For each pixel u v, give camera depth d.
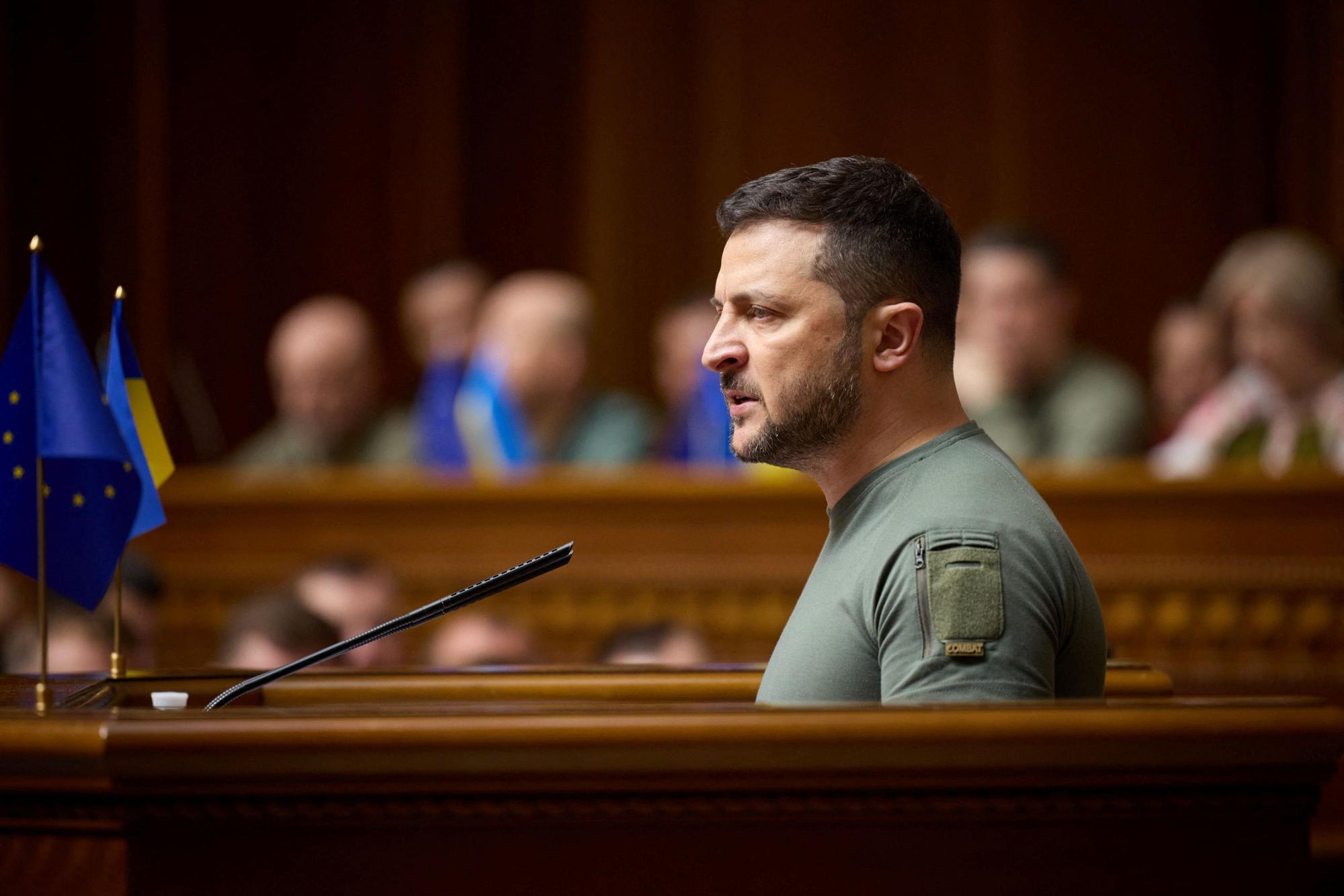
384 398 25.17
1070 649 4.55
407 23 25.38
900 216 4.84
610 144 25.31
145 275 24.67
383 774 3.78
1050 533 4.52
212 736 3.75
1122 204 23.84
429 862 3.83
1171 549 12.48
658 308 25.19
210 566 13.96
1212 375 16.72
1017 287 14.38
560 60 25.52
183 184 25.00
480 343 16.91
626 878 3.84
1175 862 3.90
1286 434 14.13
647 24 25.30
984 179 24.33
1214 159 23.59
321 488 13.81
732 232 4.98
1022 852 3.88
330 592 12.10
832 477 4.96
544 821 3.83
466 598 4.95
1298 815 3.94
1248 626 12.36
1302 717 3.88
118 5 24.78
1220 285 15.42
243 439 25.00
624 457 15.87
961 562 4.32
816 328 4.77
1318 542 12.30
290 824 3.82
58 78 24.73
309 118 25.42
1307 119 22.61
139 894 3.79
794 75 24.91
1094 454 14.06
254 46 25.31
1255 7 23.41
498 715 3.80
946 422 4.89
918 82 24.55
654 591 13.28
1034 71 24.08
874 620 4.49
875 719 3.79
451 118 25.34
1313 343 14.06
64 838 3.84
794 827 3.86
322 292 25.36
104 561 4.51
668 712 3.81
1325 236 22.31
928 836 3.87
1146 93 23.80
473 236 25.62
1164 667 12.26
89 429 4.26
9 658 11.71
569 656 13.41
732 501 13.22
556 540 13.48
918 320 4.80
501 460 15.66
